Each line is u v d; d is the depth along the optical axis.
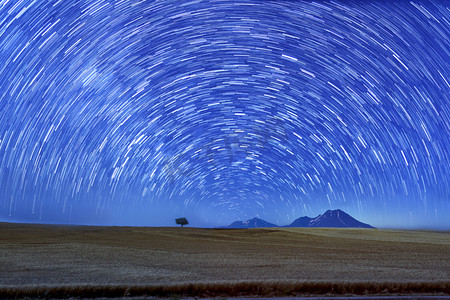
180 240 50.34
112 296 13.76
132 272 19.05
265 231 66.88
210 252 32.78
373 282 15.07
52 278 16.84
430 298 12.88
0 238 46.38
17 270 19.92
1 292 13.45
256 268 21.00
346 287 14.55
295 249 37.28
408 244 45.50
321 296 13.52
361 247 40.72
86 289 13.96
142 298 13.14
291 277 17.05
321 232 65.81
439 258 28.41
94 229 66.00
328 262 24.59
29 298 12.89
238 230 69.38
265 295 13.77
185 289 14.20
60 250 32.78
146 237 54.38
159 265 22.50
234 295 13.87
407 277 17.14
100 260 25.28
